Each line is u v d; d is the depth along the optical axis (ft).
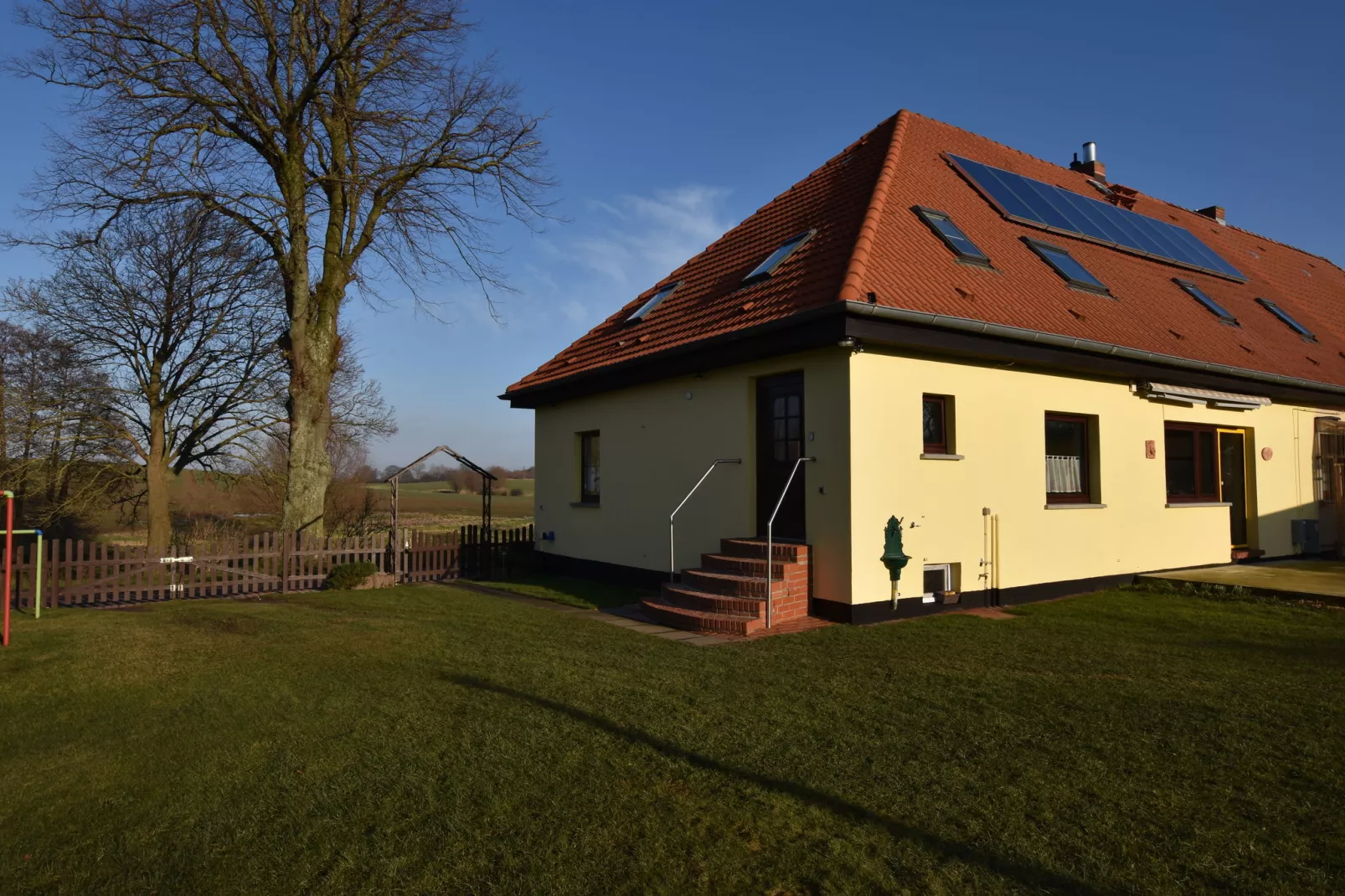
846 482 28.78
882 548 29.45
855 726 17.12
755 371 33.27
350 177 49.75
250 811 13.51
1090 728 16.83
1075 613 30.86
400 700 19.62
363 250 53.93
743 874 11.10
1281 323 49.57
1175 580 35.73
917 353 30.66
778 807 13.14
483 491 51.60
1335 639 25.63
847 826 12.44
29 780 15.07
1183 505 40.32
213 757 16.03
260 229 50.93
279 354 72.38
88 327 68.33
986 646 25.08
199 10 45.52
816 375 30.19
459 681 21.34
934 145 47.19
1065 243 43.50
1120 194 57.72
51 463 68.49
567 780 14.44
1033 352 32.48
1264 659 23.02
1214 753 15.33
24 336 69.46
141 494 73.92
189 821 13.19
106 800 14.08
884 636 26.50
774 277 34.88
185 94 46.52
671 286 45.98
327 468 52.75
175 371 72.02
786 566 29.50
